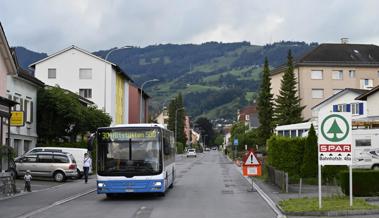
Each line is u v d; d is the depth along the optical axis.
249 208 18.91
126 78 91.25
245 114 156.38
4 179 25.70
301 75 83.75
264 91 78.69
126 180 22.08
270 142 34.03
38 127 50.38
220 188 28.95
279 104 73.75
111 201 22.16
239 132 106.06
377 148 39.56
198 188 28.97
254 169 27.31
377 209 16.41
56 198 24.20
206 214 17.11
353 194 21.16
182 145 140.25
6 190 25.78
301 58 85.19
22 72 43.41
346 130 16.81
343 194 21.62
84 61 77.50
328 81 84.06
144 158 22.27
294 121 72.19
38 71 77.38
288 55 73.81
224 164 69.50
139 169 22.16
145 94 109.31
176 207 19.36
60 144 48.47
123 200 22.47
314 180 30.19
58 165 36.53
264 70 79.06
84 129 52.69
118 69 81.44
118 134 22.48
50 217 16.89
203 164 69.44
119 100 85.81
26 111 46.94
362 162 39.75
